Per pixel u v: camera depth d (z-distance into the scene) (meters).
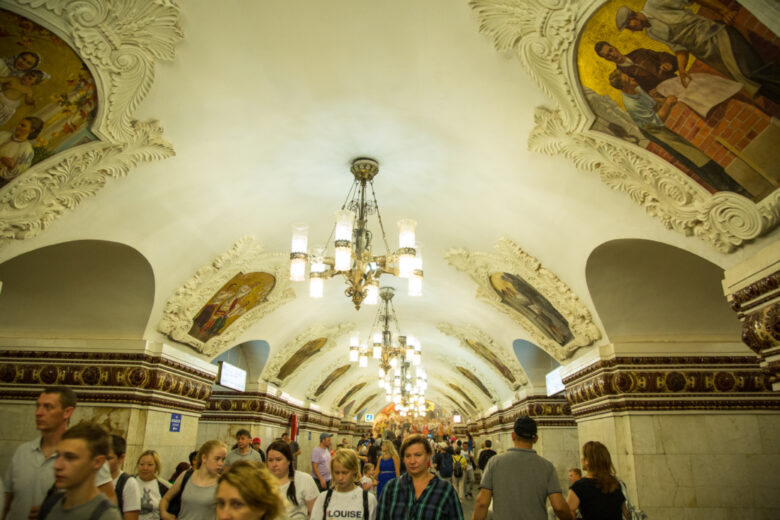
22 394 7.59
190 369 8.93
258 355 13.52
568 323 8.05
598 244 6.35
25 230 5.11
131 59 4.50
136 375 7.62
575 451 12.90
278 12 4.45
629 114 4.32
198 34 4.60
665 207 4.81
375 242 9.59
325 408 23.75
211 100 5.40
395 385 17.16
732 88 3.53
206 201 7.00
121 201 6.03
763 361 4.46
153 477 4.52
